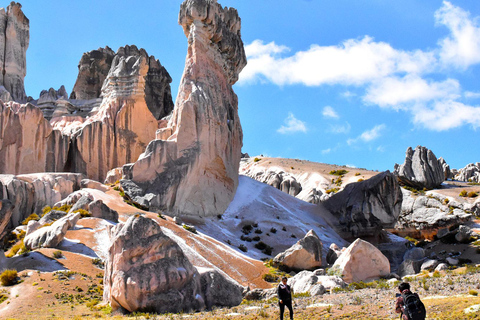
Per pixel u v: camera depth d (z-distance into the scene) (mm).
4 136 68000
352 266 44562
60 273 35938
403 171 100625
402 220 89188
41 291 32688
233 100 83938
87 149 77812
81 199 52812
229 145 76938
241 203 74188
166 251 29953
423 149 101438
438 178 99125
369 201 73750
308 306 24375
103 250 43688
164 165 65375
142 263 29125
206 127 70125
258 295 33156
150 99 102688
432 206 87125
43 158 71500
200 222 64562
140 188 62719
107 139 80000
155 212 61281
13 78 93062
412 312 15594
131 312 28469
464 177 123062
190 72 73750
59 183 61500
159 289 28625
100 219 49250
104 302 31281
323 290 31938
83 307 30438
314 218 77375
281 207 76500
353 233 74000
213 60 77562
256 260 54938
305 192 95562
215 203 69500
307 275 36562
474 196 89188
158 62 106750
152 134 84500
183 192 65250
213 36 78438
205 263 47062
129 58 86750
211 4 76375
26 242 43281
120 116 81812
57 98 96812
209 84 74438
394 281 36781
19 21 96312
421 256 61625
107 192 62625
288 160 134625
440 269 48562
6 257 38188
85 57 102500
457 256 61469
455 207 86250
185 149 67500
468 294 22531
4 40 93500
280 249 63969
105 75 102312
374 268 45188
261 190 80625
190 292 29641
